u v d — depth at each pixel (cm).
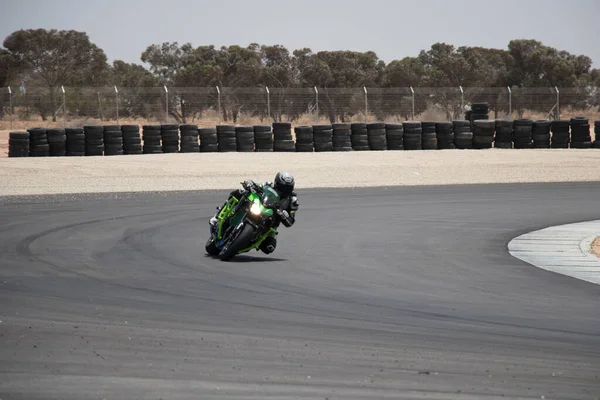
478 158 13412
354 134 14375
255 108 19312
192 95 18888
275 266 4541
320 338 2864
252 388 2223
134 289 3775
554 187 9881
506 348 2789
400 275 4322
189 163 12094
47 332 2855
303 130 14038
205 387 2222
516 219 6931
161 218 6662
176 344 2719
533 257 5009
